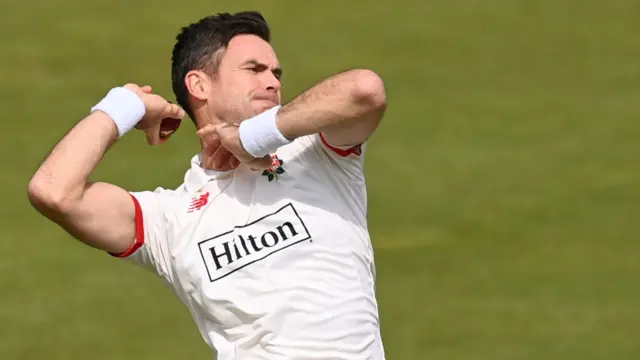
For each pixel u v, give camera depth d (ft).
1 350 124.26
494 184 174.09
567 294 136.26
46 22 255.09
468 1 271.08
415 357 120.37
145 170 177.17
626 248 149.69
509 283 139.74
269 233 57.88
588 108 210.59
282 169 58.85
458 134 197.26
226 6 265.75
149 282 142.92
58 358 122.52
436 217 161.58
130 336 126.93
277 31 250.78
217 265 58.03
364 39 247.29
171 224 59.31
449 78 227.20
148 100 60.64
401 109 209.97
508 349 122.31
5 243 155.84
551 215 161.99
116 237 59.57
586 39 247.91
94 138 59.00
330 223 58.29
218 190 59.47
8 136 198.08
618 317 129.90
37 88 221.05
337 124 55.06
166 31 249.75
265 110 59.62
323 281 57.47
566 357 119.65
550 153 187.93
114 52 238.68
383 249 150.82
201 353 122.11
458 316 130.21
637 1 271.49
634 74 228.84
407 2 270.26
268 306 57.06
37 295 139.44
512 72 230.89
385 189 172.45
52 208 57.93
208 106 60.95
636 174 177.88
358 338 57.72
